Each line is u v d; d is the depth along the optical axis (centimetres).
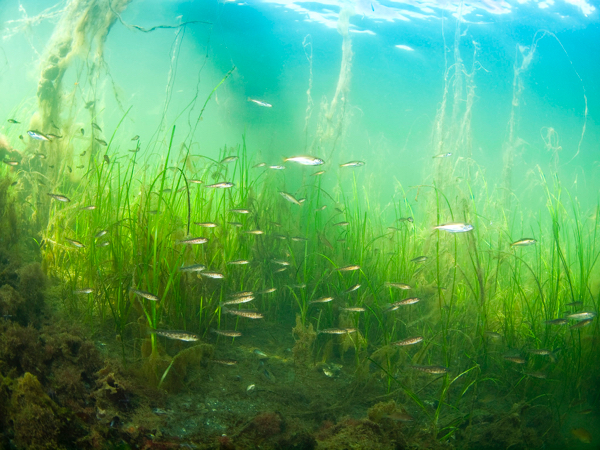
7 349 60
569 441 69
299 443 61
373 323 91
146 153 97
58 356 64
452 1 299
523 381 79
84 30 118
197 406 66
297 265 97
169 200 83
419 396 76
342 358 84
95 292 77
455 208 107
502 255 90
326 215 110
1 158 113
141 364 68
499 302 93
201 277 81
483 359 82
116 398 62
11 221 85
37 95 116
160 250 75
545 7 297
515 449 66
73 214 90
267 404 69
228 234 92
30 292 71
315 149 129
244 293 75
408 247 106
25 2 310
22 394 56
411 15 341
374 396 74
